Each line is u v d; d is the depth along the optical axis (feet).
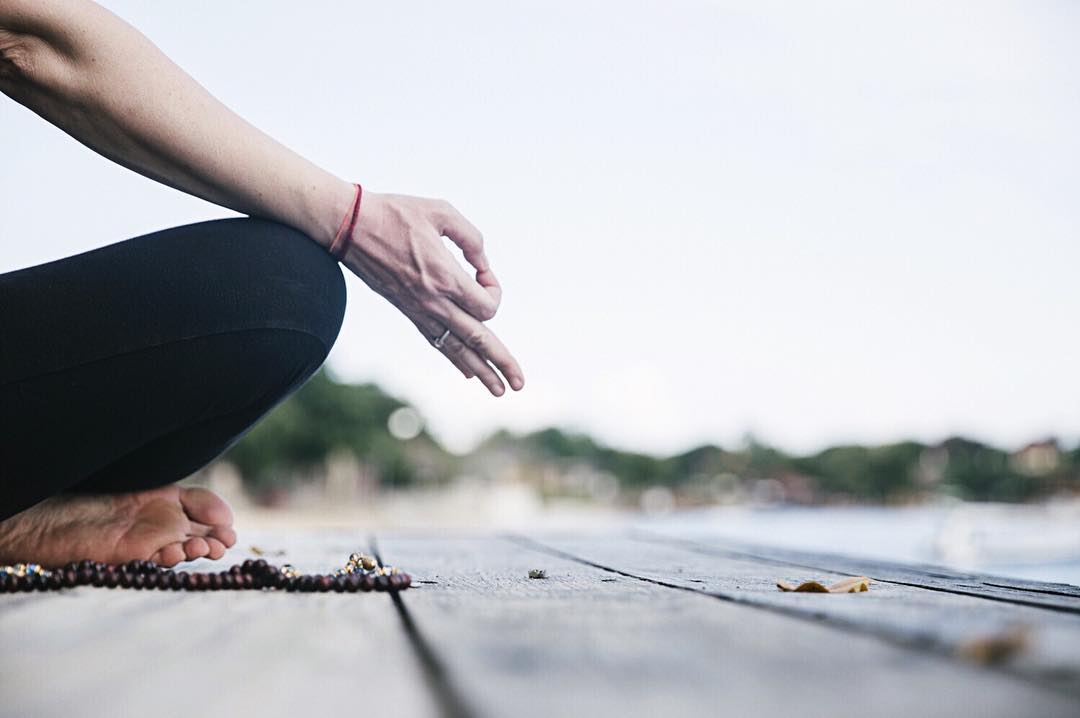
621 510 179.73
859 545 32.91
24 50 4.67
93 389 4.82
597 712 2.07
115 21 4.79
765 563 7.43
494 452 185.57
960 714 2.06
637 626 3.32
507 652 2.78
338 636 3.10
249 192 5.19
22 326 4.67
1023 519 66.80
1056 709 2.11
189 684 2.34
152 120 4.86
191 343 5.00
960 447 159.74
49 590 4.43
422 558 7.80
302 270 5.34
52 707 2.09
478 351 5.71
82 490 5.60
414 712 2.08
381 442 103.81
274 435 86.43
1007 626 3.25
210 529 5.66
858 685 2.35
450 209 5.53
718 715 2.05
